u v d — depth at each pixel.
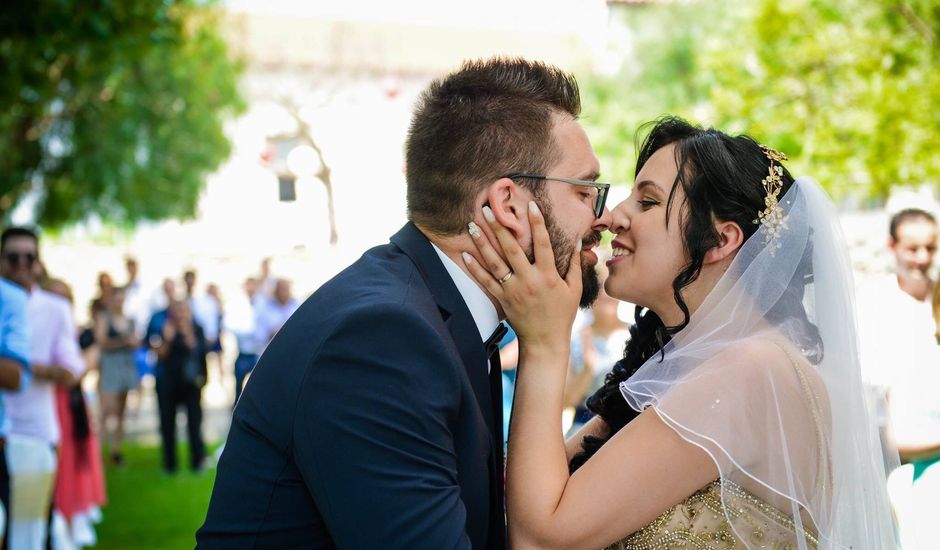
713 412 2.11
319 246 32.12
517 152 2.15
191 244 31.66
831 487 2.22
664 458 2.12
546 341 2.21
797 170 10.01
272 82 34.72
